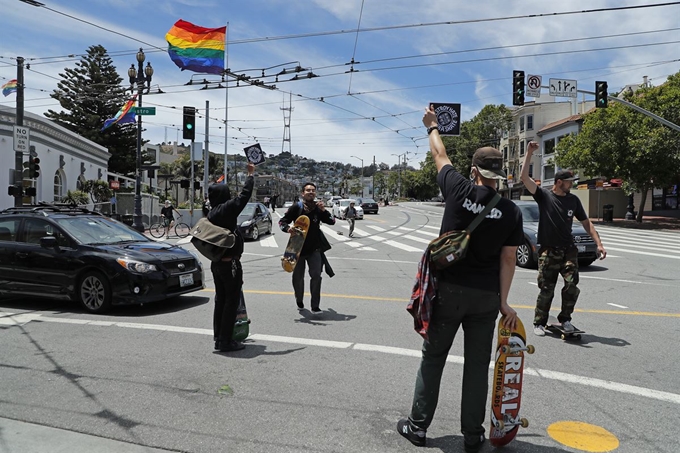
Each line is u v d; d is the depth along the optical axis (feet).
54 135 94.79
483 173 10.30
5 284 24.82
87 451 10.52
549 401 13.32
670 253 51.19
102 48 152.15
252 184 17.37
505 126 205.16
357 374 15.15
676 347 18.34
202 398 13.30
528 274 36.09
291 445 10.81
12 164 82.38
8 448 10.62
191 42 55.21
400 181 363.15
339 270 38.37
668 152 94.63
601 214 129.08
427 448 10.73
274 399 13.25
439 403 13.16
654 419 12.27
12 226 25.57
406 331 20.11
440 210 159.74
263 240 63.57
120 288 22.62
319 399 13.26
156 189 170.40
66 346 17.93
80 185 108.68
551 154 168.25
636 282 33.14
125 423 11.84
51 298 24.40
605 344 18.66
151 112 63.62
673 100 93.50
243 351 17.38
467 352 10.50
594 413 12.60
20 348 17.70
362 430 11.53
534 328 20.40
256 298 26.89
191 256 25.59
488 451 10.69
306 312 23.53
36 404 12.91
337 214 107.45
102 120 154.10
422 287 10.27
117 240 25.96
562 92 70.23
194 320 21.89
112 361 16.29
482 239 10.07
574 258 19.44
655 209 131.75
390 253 50.55
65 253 23.79
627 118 98.07
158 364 16.01
